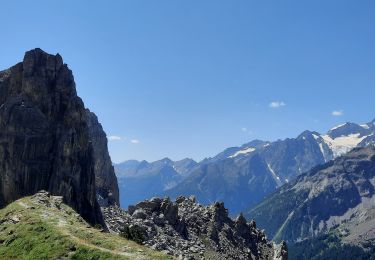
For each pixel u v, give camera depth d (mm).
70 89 133125
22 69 135750
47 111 129125
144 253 72875
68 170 121812
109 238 79625
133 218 143375
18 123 124625
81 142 127438
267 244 188750
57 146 124875
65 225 84000
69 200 118250
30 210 93250
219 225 168875
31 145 123250
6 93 134500
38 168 121812
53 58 134750
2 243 80750
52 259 70688
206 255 139000
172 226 148500
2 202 120188
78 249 71875
